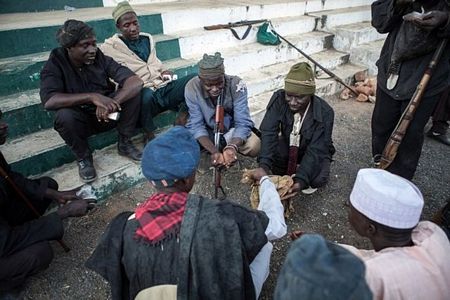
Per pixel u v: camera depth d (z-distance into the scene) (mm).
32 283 2090
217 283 1155
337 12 5727
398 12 2318
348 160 3389
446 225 2021
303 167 2348
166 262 1146
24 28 2979
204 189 2939
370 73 5289
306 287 658
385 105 2613
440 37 2135
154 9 4238
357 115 4344
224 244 1151
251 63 4441
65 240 2395
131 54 3154
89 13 3799
